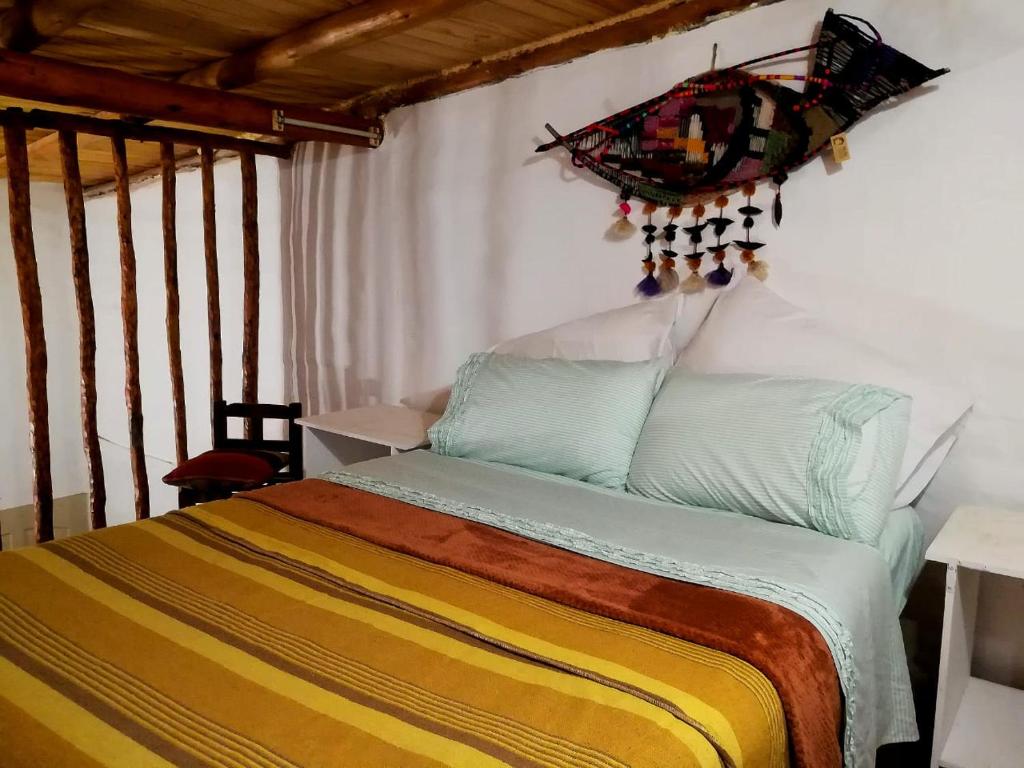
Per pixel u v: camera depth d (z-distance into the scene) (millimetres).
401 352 3438
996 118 1846
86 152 4191
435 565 1569
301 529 1771
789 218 2207
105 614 1351
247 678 1147
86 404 3340
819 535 1687
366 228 3484
